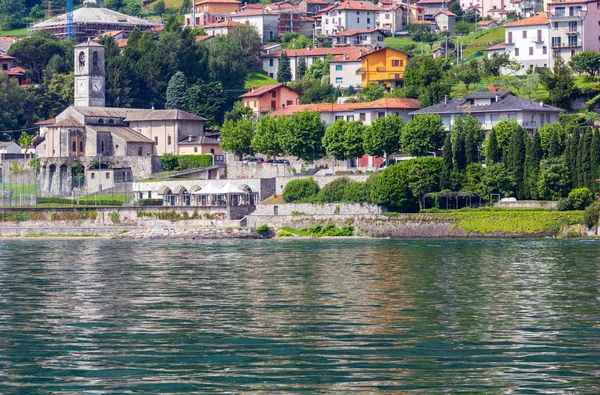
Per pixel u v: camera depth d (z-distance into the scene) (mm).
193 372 131875
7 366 135750
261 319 170875
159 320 170250
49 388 124625
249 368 133625
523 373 130500
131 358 139875
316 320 169500
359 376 129375
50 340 152750
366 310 180625
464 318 171125
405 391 122250
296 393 121500
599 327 161500
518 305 186125
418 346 146875
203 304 189125
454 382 126188
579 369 132625
